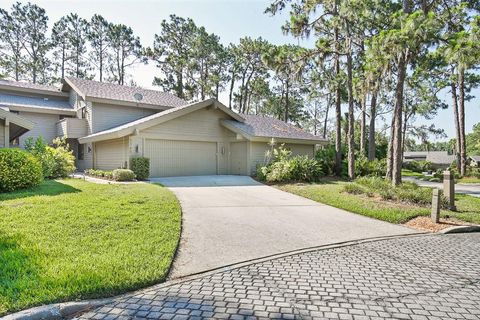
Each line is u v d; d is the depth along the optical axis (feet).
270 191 36.45
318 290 10.91
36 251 13.09
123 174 40.47
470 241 18.26
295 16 49.26
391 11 48.60
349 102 51.93
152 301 9.82
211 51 110.52
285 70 52.26
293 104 126.62
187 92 114.83
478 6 37.78
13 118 34.35
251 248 15.64
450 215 24.26
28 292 9.64
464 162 73.82
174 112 46.19
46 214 19.21
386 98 83.35
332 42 51.52
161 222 18.92
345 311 9.38
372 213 24.52
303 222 21.68
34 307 8.93
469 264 13.99
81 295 9.77
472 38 30.07
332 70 56.54
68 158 43.86
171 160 48.16
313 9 48.42
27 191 28.30
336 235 18.66
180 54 111.86
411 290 11.05
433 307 9.75
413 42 30.83
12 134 46.29
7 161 28.32
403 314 9.26
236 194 33.47
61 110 63.52
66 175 43.45
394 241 17.95
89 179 42.80
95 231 16.43
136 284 10.74
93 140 49.47
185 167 49.65
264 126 57.77
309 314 9.14
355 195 32.73
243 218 22.22
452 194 26.96
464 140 73.61
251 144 50.62
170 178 45.68
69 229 16.48
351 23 47.16
